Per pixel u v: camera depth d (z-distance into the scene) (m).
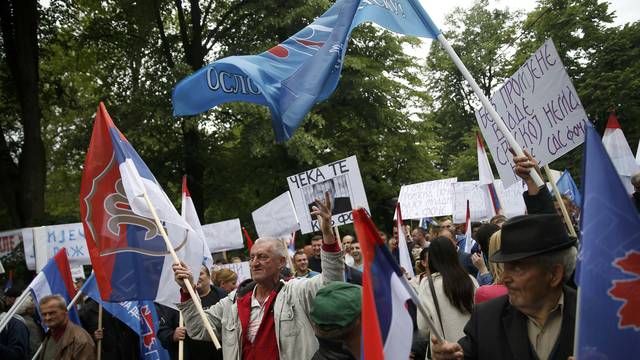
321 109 23.06
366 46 23.92
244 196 24.34
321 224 4.19
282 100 5.70
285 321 4.24
